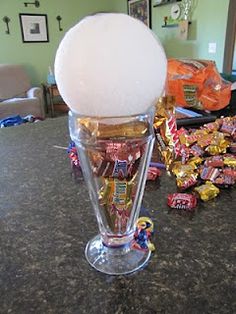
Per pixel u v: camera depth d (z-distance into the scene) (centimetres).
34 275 26
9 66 244
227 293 24
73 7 267
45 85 254
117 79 20
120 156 24
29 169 48
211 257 27
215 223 32
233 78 94
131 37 20
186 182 38
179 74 54
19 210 36
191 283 25
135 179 26
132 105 22
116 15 22
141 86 21
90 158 25
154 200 37
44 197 39
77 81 21
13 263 28
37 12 253
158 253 28
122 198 26
